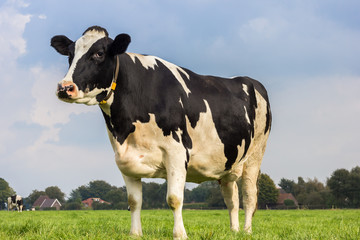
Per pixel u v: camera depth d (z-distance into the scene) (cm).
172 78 542
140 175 521
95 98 477
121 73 496
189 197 11362
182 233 486
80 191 13850
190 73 593
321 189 11231
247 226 680
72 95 444
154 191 8419
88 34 477
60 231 544
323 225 936
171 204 491
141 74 516
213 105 580
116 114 500
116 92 495
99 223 942
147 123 503
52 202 12062
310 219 1441
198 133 550
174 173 500
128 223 1028
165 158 507
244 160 677
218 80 644
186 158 514
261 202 7950
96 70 466
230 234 530
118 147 509
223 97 609
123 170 518
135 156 507
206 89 589
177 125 513
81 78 454
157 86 520
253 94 705
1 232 559
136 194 554
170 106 513
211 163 585
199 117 549
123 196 9912
